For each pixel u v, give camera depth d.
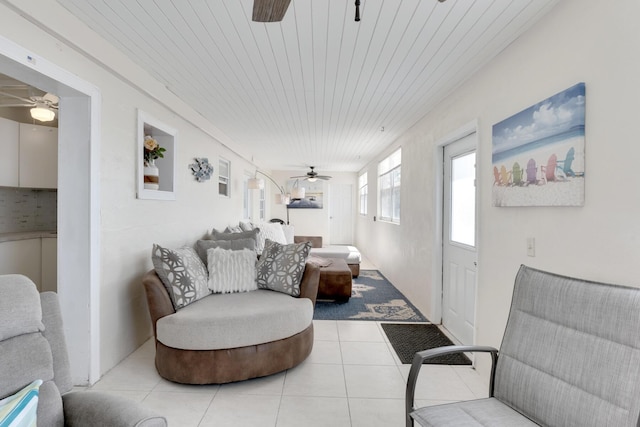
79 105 2.14
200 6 1.81
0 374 0.94
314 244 6.86
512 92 2.11
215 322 2.23
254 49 2.30
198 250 3.41
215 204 4.73
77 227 2.15
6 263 3.17
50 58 1.81
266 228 5.71
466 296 2.96
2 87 3.08
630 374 1.09
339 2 1.75
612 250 1.40
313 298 2.81
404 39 2.13
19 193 3.87
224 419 1.90
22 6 1.58
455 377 2.41
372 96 3.23
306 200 10.25
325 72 2.68
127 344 2.64
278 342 2.37
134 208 2.69
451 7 1.77
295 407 2.03
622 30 1.34
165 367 2.24
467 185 2.97
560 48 1.69
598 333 1.21
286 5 1.19
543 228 1.82
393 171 5.76
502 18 1.86
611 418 1.10
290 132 4.87
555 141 1.68
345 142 5.59
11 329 0.99
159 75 2.77
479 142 2.52
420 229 4.00
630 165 1.31
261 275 2.99
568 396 1.23
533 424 1.29
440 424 1.27
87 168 2.14
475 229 2.59
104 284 2.32
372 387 2.27
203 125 4.07
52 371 1.06
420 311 3.93
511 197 2.05
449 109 3.14
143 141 2.82
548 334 1.36
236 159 5.92
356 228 10.17
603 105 1.43
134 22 1.97
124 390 2.17
